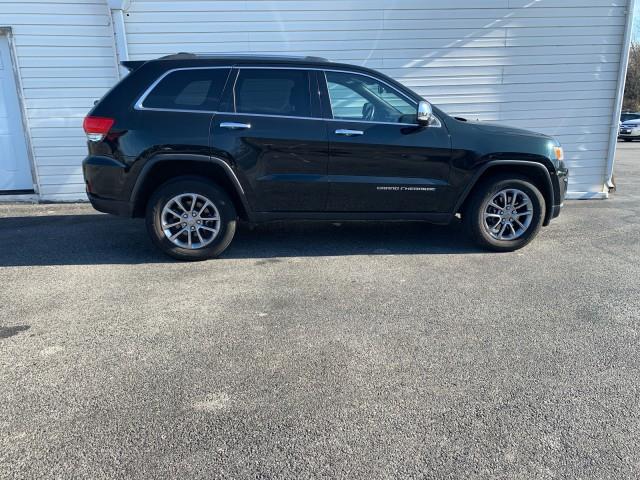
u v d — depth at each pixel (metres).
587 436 2.37
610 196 8.56
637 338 3.34
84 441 2.30
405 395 2.68
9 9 7.11
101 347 3.17
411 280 4.40
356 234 5.95
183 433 2.37
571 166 8.19
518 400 2.65
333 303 3.89
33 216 6.89
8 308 3.77
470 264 4.84
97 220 6.65
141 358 3.04
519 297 4.03
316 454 2.24
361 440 2.33
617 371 2.94
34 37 7.24
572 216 6.98
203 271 4.61
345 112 4.73
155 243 4.75
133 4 7.14
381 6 7.43
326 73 4.72
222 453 2.24
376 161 4.73
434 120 4.81
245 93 4.62
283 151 4.62
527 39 7.67
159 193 4.64
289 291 4.13
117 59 7.21
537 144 4.91
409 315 3.68
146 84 4.54
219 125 4.52
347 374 2.88
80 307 3.79
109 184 4.55
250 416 2.50
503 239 5.16
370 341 3.28
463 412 2.54
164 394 2.67
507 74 7.78
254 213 4.79
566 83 7.86
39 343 3.22
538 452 2.26
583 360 3.06
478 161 4.82
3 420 2.45
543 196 5.20
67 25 7.27
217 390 2.71
